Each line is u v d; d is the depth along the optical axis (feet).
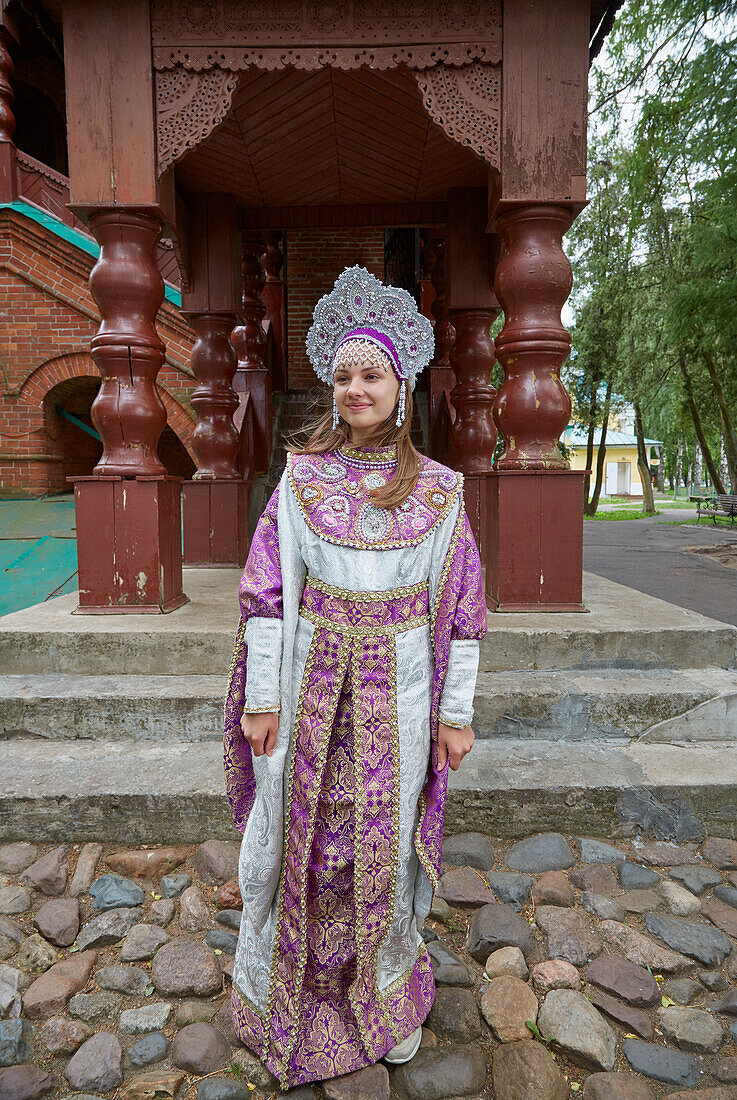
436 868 5.57
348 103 14.24
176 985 6.34
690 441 100.99
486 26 11.43
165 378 26.73
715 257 35.94
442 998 6.22
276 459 26.12
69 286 26.73
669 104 31.48
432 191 18.95
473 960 6.79
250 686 5.41
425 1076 5.50
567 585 11.97
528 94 11.48
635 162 35.73
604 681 10.20
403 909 5.65
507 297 12.17
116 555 11.99
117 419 12.06
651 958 6.68
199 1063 5.61
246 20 11.46
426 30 11.44
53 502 26.68
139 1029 5.97
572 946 6.80
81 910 7.33
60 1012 6.16
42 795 8.25
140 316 12.21
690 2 28.07
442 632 5.61
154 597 12.06
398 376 5.57
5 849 8.19
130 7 11.40
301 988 5.60
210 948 6.83
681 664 10.79
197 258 18.38
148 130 11.58
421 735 5.57
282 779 5.55
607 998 6.26
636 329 54.80
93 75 11.52
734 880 7.85
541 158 11.56
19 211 26.48
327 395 6.00
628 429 185.98
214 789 8.29
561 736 9.75
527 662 10.69
